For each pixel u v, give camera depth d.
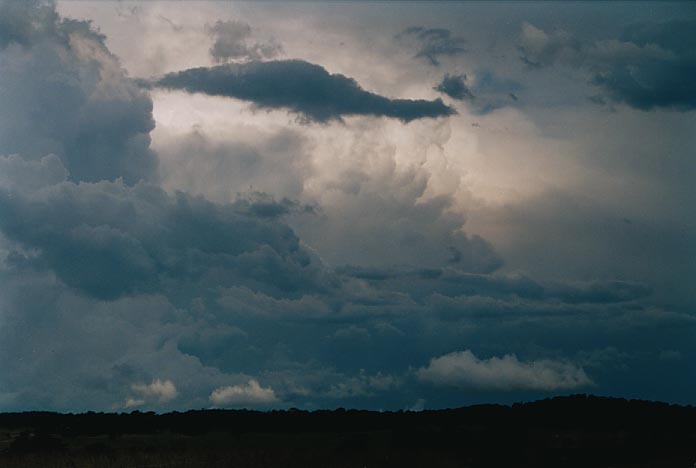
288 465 102.31
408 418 124.69
